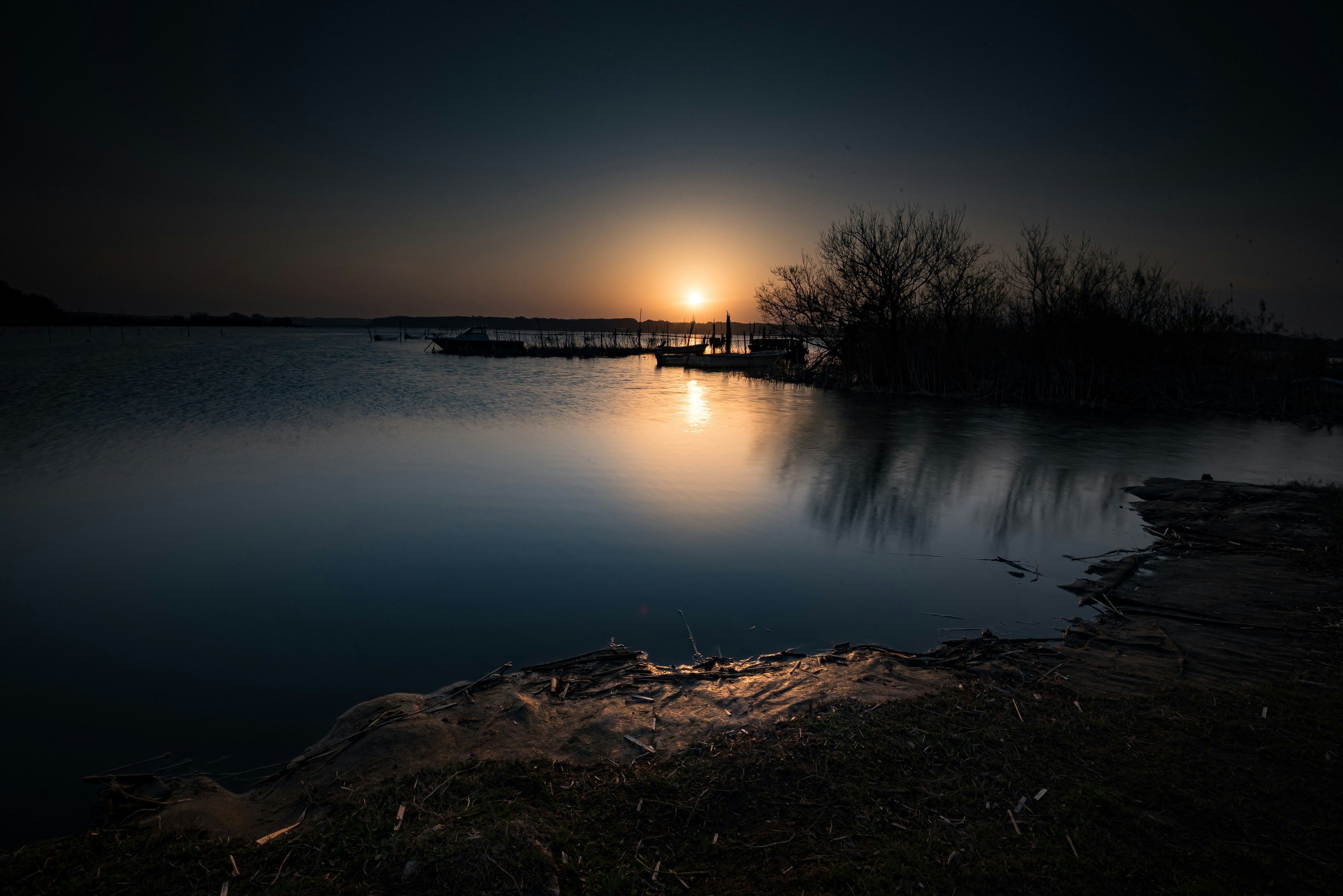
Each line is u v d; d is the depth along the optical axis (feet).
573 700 16.53
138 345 254.88
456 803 11.92
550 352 225.35
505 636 21.94
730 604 24.36
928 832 11.06
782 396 102.47
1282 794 11.81
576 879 10.13
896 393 104.47
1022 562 28.66
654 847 10.90
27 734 16.62
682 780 12.67
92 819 13.42
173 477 44.70
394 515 36.06
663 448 56.44
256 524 34.32
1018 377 93.45
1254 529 30.19
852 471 47.50
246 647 21.38
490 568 28.25
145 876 10.50
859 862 10.36
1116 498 39.73
